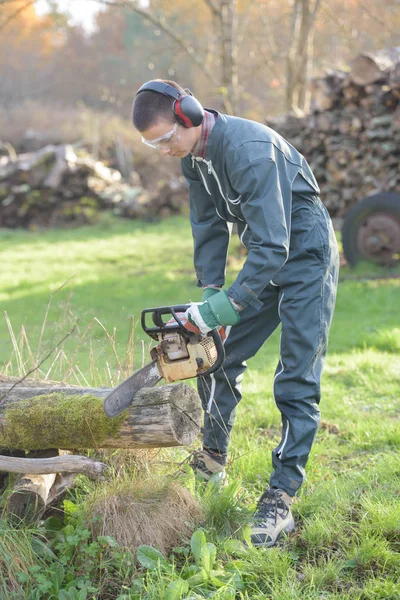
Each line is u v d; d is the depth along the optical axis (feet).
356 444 13.04
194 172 9.92
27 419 9.07
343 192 37.81
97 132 88.69
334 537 9.43
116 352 12.80
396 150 35.63
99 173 66.95
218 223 10.48
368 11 54.44
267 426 14.26
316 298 9.36
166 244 51.49
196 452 10.94
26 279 37.45
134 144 87.25
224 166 8.96
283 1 67.62
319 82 37.14
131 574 8.63
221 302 8.53
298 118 38.93
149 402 8.63
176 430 8.67
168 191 66.59
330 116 37.37
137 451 10.49
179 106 8.58
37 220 65.31
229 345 10.25
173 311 8.58
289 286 9.42
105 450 10.51
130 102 102.78
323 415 14.78
